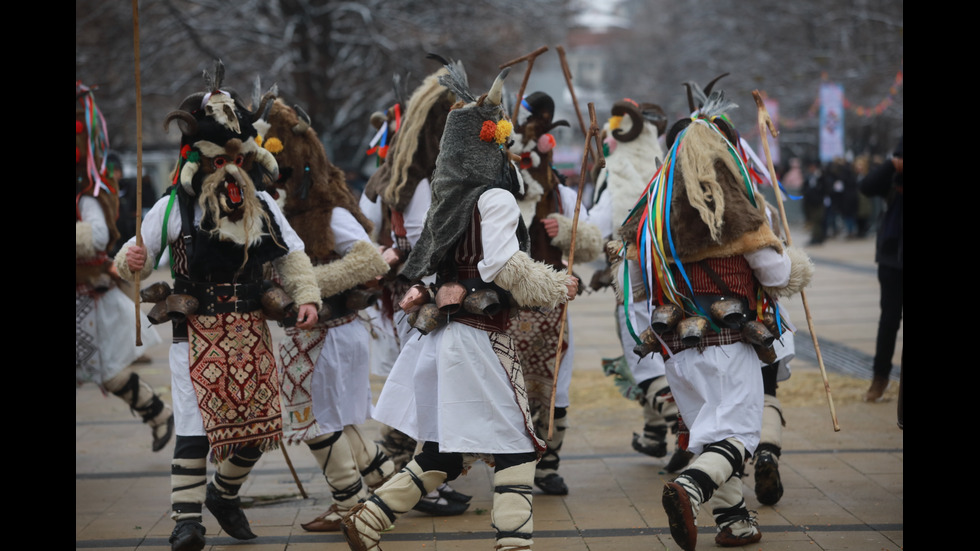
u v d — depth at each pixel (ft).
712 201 21.88
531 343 28.32
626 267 24.32
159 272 105.19
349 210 26.81
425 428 21.24
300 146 26.02
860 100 155.63
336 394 25.72
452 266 21.12
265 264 24.49
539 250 29.25
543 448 20.86
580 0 147.23
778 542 24.00
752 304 22.59
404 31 122.11
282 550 24.27
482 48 130.11
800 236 152.15
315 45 122.42
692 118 24.47
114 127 120.47
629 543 24.30
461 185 20.71
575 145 243.40
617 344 58.80
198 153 22.33
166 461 33.86
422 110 27.96
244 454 23.98
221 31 121.49
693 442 21.97
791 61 184.44
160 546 24.66
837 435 34.99
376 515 20.62
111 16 118.01
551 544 24.31
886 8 150.82
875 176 38.86
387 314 30.37
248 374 22.52
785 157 214.90
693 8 264.52
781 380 28.37
